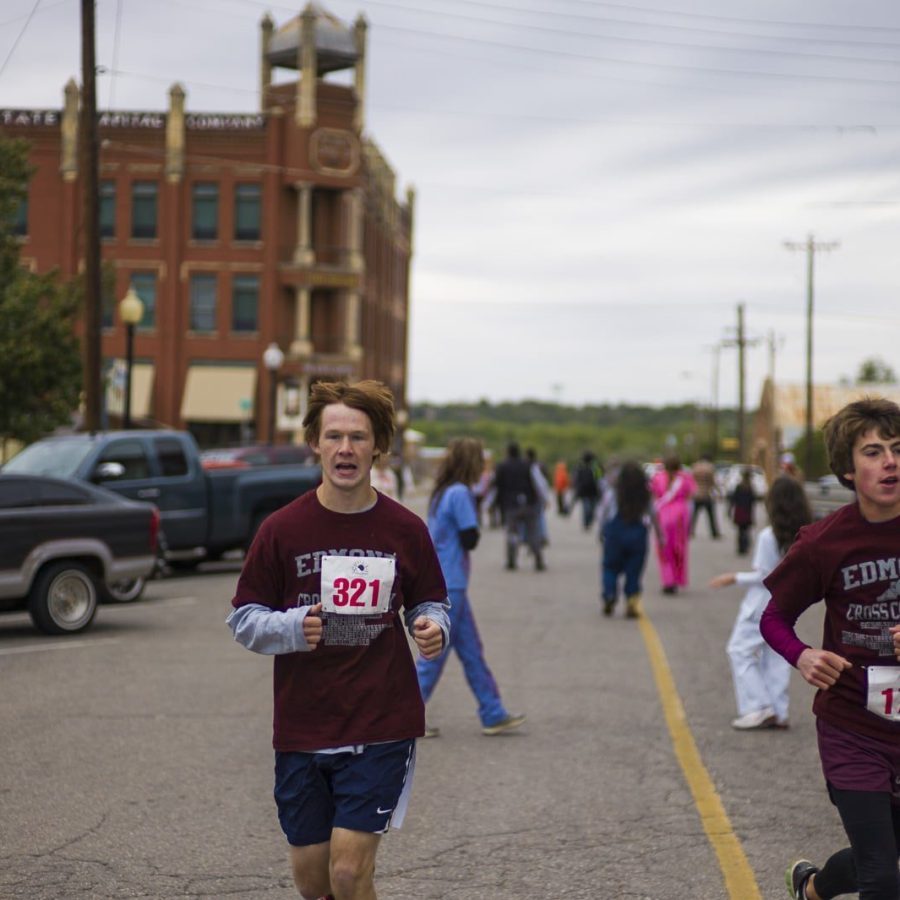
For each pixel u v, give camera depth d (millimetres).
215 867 8773
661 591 28969
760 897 8172
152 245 78062
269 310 77938
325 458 6207
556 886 8422
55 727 13273
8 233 36406
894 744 6293
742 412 105250
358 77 80062
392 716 6129
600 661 18172
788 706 14430
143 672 16703
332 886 6039
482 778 11398
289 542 6203
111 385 52938
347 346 79750
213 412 77688
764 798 10711
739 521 40719
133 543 21125
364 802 6020
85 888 8305
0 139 36594
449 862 8945
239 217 78125
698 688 16094
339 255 79562
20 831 9594
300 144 77375
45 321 34688
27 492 20312
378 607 6148
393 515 6324
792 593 6500
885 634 6332
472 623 13266
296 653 6133
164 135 77812
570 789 10992
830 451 6488
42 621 19953
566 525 59188
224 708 14297
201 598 25500
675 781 11266
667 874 8672
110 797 10562
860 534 6363
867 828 6188
